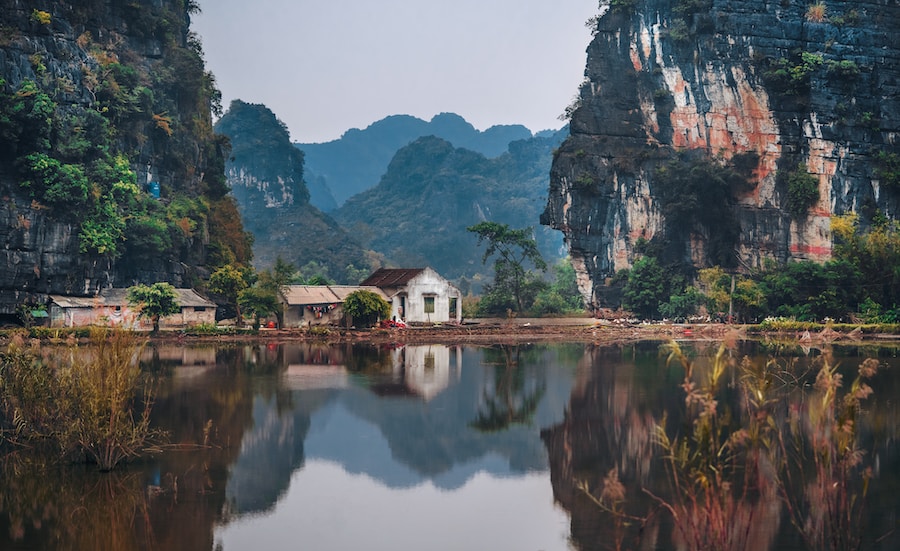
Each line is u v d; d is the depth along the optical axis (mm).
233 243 122312
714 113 122438
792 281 104875
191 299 94750
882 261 107625
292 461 29266
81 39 100375
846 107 119312
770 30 121688
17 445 30156
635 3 125688
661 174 118812
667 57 124250
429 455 30297
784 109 120188
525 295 122312
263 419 36219
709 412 18109
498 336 85688
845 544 19484
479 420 36312
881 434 32062
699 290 112375
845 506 18906
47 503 23781
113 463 27469
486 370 53281
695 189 116812
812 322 95188
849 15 121375
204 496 24812
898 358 59531
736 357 60500
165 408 38344
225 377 49062
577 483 26375
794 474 25250
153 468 27656
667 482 25812
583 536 21422
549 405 39656
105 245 88938
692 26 123312
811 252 117938
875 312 99875
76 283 88500
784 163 119562
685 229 119125
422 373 51625
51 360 33156
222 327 84375
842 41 121188
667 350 67938
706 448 18531
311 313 94938
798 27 121812
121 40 108375
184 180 114250
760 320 105250
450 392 43781
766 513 22031
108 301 89875
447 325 93812
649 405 39219
